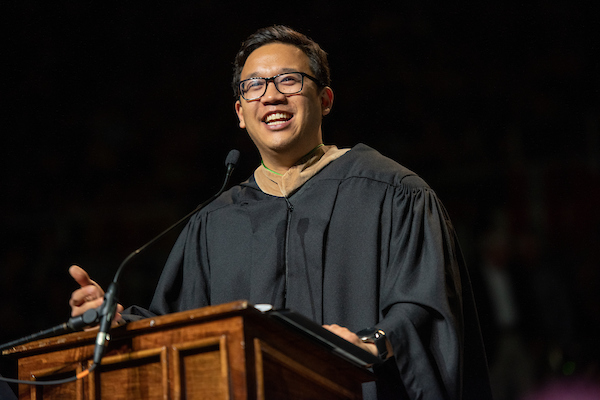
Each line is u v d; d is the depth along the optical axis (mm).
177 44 15094
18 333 12594
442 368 3529
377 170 4246
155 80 15195
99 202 14656
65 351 2996
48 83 14930
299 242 4066
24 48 14734
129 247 14336
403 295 3666
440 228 3975
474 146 14391
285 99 4332
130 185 14836
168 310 4441
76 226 14422
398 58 14914
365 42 14984
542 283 10109
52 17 14602
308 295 3938
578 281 10023
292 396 2799
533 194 13672
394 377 3742
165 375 2689
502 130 14375
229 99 15203
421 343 3498
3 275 13266
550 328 9820
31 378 3041
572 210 13312
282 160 4445
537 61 14461
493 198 13961
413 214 4012
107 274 13781
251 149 15070
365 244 3984
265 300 4004
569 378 9305
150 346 2770
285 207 4246
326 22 14984
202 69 15180
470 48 14734
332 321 3863
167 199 14750
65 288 13398
